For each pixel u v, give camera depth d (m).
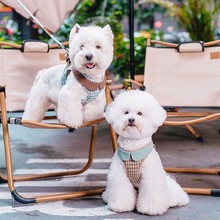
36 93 2.53
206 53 2.94
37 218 2.15
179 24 5.18
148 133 2.09
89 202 2.37
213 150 3.54
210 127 4.50
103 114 2.42
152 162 2.13
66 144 3.83
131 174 2.16
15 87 2.82
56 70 2.47
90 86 2.30
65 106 2.28
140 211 2.16
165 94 2.98
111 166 2.23
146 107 2.06
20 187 2.63
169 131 4.31
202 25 4.97
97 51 2.19
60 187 2.64
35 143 3.88
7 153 2.36
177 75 2.98
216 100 2.93
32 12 3.29
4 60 2.81
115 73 5.18
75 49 2.22
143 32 5.61
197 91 2.95
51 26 3.39
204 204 2.31
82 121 2.34
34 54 2.88
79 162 3.22
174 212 2.19
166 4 5.37
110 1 6.20
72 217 2.16
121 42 5.15
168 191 2.25
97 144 3.80
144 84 3.00
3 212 2.23
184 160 3.24
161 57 2.99
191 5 4.97
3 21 6.16
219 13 5.03
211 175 2.84
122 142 2.15
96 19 5.65
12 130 4.47
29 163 3.20
